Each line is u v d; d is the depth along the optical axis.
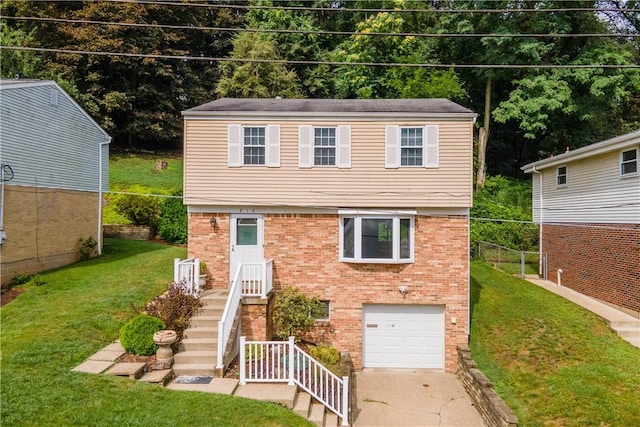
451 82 27.19
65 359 9.09
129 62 31.91
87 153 18.42
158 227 23.25
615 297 14.80
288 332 12.30
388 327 13.59
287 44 32.66
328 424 8.99
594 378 10.55
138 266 16.31
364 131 13.45
